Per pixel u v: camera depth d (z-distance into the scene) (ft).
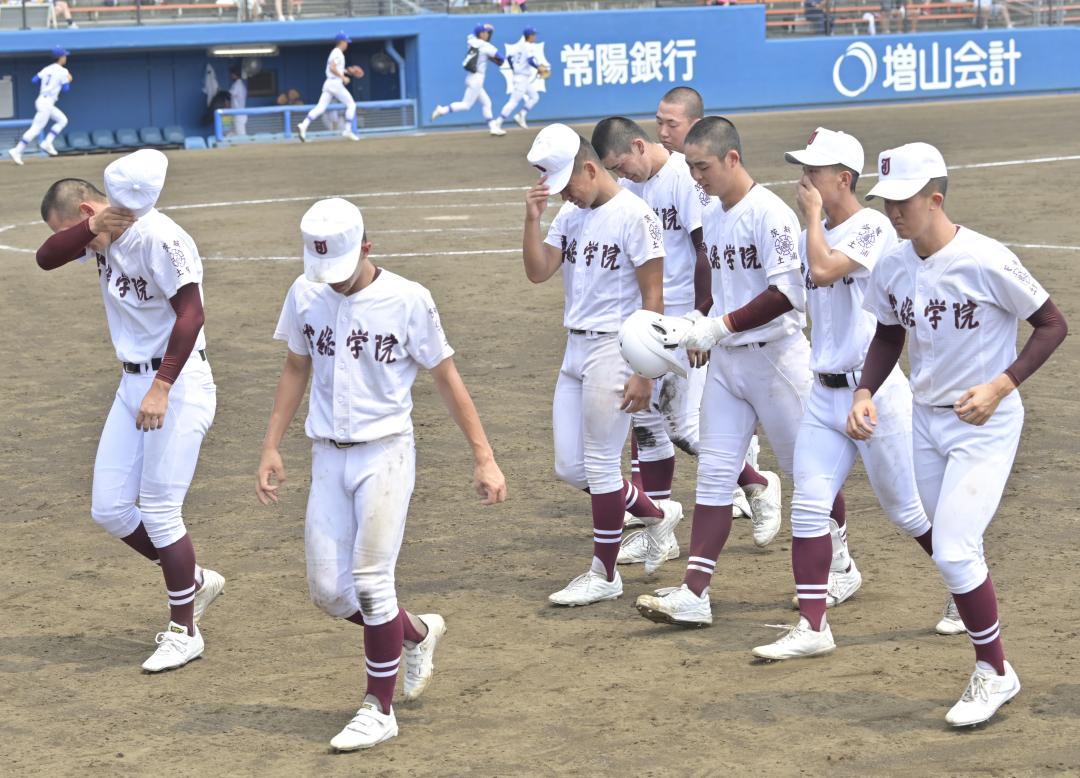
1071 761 16.48
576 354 22.71
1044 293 17.12
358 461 17.88
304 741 18.20
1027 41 135.74
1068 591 22.43
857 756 16.90
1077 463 29.78
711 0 132.16
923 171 17.02
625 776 16.67
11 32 112.88
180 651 20.93
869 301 18.49
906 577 23.63
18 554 26.61
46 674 20.83
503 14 123.44
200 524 28.12
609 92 126.31
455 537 26.94
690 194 24.00
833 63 131.03
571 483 23.35
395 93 126.72
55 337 48.01
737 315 20.75
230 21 119.85
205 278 57.88
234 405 37.78
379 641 17.87
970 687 17.76
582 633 21.75
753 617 22.13
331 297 17.83
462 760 17.37
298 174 92.94
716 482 21.68
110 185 19.63
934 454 18.16
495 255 61.31
